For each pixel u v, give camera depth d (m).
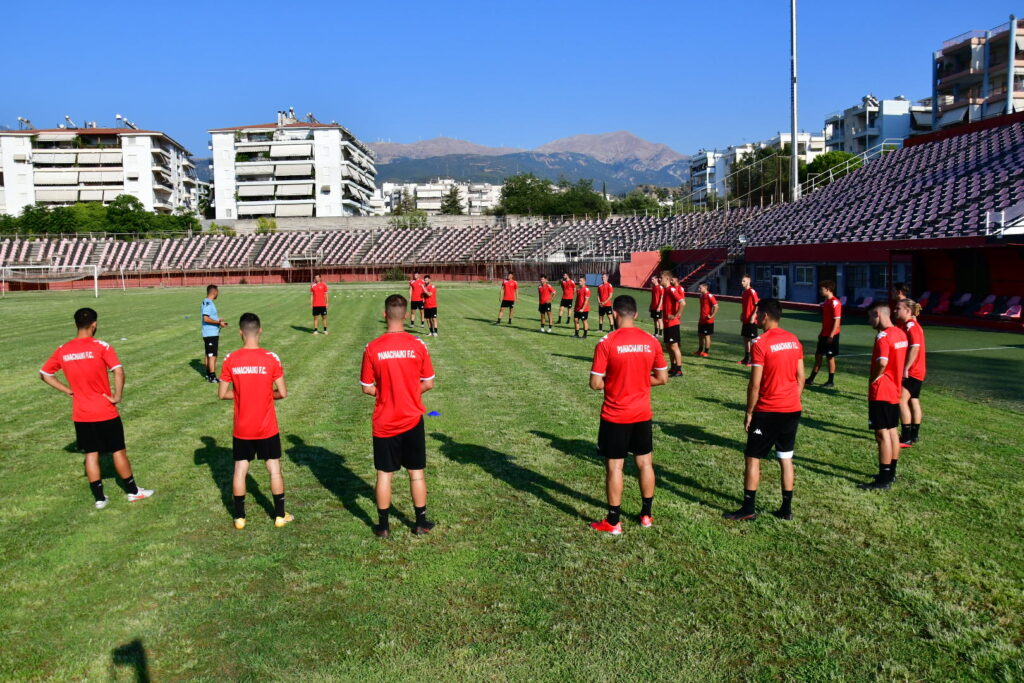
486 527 6.11
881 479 6.96
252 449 6.07
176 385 13.02
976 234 22.11
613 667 4.08
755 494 6.34
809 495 6.77
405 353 5.78
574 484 7.21
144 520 6.36
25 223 74.44
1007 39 52.97
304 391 12.25
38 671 4.10
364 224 78.00
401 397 5.77
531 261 62.12
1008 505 6.42
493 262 64.94
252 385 5.99
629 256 54.38
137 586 5.10
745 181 69.50
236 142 97.38
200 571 5.34
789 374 6.04
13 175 92.75
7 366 15.27
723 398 11.36
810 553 5.50
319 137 96.94
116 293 49.88
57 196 93.69
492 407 10.74
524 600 4.85
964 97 57.53
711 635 4.39
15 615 4.71
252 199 98.06
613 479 5.90
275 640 4.39
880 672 4.02
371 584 5.10
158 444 8.92
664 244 52.28
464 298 37.22
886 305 6.78
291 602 4.86
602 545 5.71
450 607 4.77
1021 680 3.91
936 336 18.95
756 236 38.12
